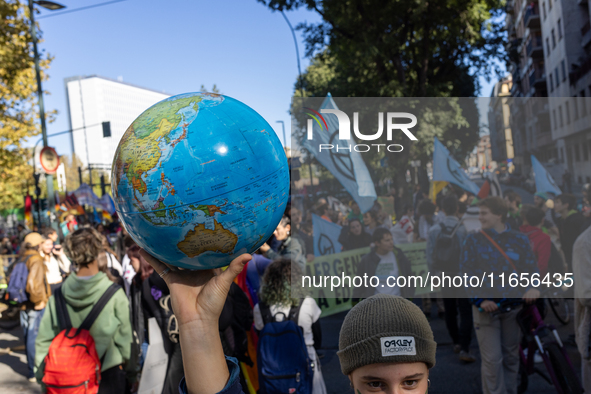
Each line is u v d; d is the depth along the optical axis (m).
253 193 1.31
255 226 1.35
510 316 3.76
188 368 1.29
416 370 1.20
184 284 1.38
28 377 5.88
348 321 1.26
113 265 5.87
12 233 29.53
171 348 3.27
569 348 4.68
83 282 3.18
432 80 16.64
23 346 7.29
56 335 3.21
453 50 16.47
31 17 14.59
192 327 1.30
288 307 3.33
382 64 15.40
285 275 3.36
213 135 1.31
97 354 3.13
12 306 5.87
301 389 3.13
